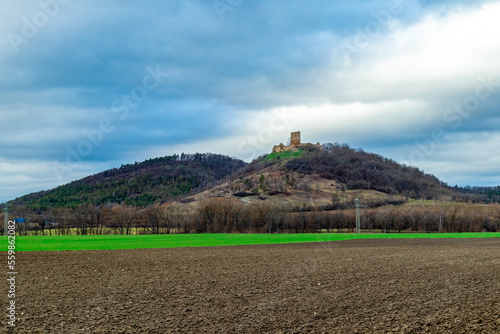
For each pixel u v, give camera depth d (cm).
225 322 1435
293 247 4803
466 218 10438
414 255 3762
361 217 10831
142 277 2412
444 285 2142
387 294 1908
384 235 7869
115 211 11719
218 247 4775
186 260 3312
